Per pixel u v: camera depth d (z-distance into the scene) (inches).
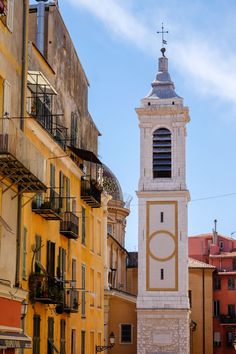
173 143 3688.5
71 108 2023.9
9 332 1208.2
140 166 3681.1
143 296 3538.4
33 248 1467.8
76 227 1790.1
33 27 1850.4
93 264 2170.3
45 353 1547.7
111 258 3897.6
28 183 1236.5
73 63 2064.5
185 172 3656.5
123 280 4264.3
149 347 3479.3
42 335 1523.1
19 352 1327.5
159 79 3850.9
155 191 3631.9
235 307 4384.8
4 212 1205.1
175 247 3585.1
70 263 1834.4
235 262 4576.8
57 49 1873.8
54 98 1801.2
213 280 4443.9
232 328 4360.2
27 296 1402.6
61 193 1752.0
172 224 3607.3
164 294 3528.5
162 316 3501.5
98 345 2236.7
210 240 4790.8
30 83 1521.9
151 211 3631.9
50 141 1612.9
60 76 1893.5
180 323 3491.6
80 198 1994.3
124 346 3516.2
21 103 1285.7
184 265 3555.6
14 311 1250.0
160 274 3563.0
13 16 1246.9
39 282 1440.7
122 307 3555.6
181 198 3619.6
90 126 2321.6
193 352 4232.3
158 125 3710.6
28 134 1455.5
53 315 1624.0
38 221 1526.8
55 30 1856.5
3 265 1203.2
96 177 2341.3
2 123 1093.1
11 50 1232.2
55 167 1686.8
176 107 3690.9
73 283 1865.2
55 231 1679.4
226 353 4333.2
